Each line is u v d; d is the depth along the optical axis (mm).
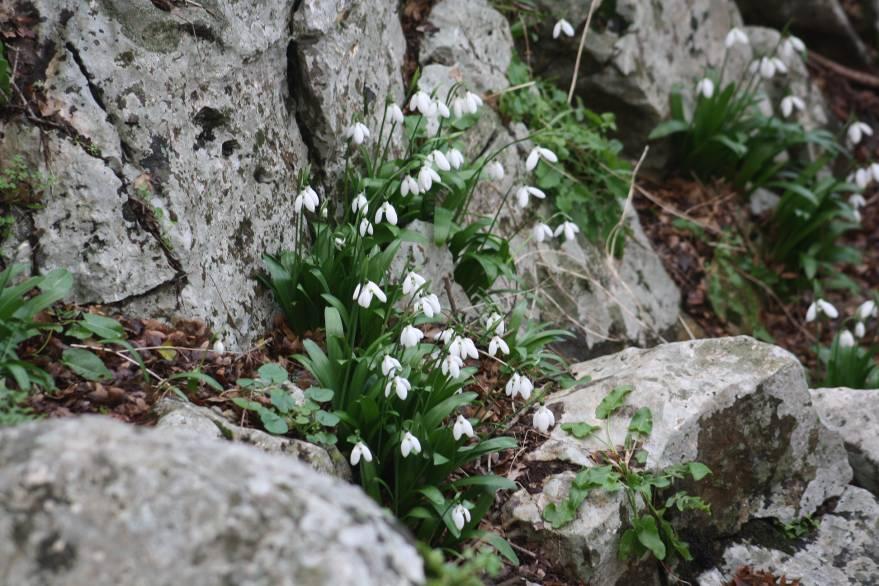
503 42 2617
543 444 2162
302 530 1654
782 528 2230
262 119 2252
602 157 2641
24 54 2059
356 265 2209
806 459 2240
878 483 2297
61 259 2064
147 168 2117
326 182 2342
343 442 2084
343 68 2332
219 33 2188
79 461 1670
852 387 2561
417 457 2047
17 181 2051
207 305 2145
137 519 1655
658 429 2150
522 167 2555
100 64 2098
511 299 2463
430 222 2383
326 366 2096
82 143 2078
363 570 1646
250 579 1639
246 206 2221
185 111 2160
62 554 1647
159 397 2018
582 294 2559
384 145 2395
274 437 1994
